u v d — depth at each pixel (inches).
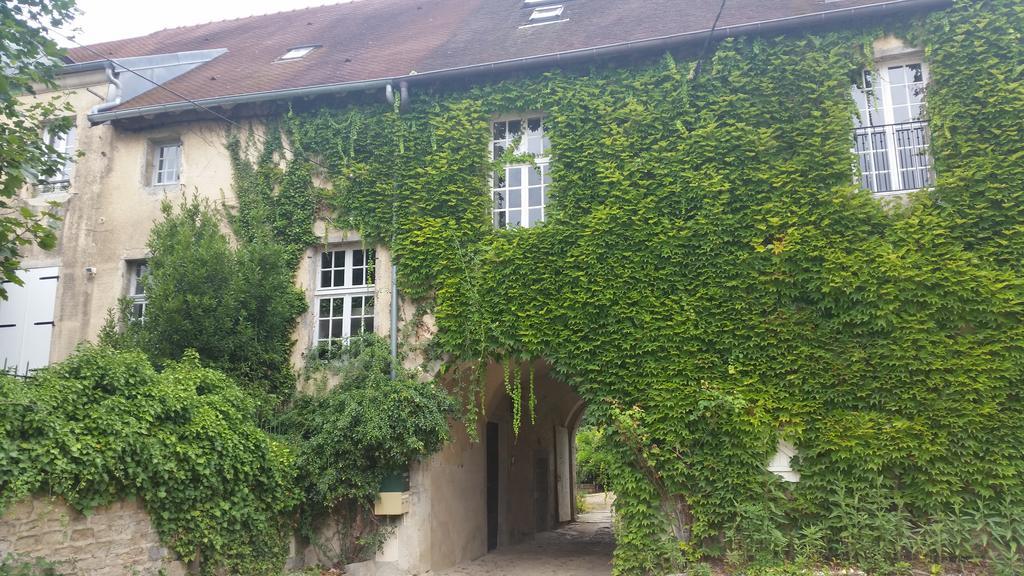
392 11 625.6
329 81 438.0
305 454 335.9
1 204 275.0
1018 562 286.5
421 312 376.8
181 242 352.5
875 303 322.0
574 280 356.2
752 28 366.0
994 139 332.5
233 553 286.4
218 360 349.1
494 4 568.7
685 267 346.3
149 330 338.6
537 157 398.0
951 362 308.8
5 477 205.5
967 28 346.3
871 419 312.8
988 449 299.0
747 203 347.3
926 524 300.2
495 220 394.9
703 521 320.5
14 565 206.4
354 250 412.5
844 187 337.1
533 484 595.5
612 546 524.1
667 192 355.9
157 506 256.1
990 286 311.7
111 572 239.0
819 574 298.2
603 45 382.6
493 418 487.8
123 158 442.6
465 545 427.2
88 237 431.2
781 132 355.6
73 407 235.1
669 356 338.3
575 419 759.1
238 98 419.5
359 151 410.0
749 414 325.1
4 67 277.9
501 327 358.3
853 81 367.2
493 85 401.1
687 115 367.6
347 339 394.0
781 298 335.0
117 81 469.7
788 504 315.6
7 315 426.9
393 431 334.6
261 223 402.3
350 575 334.3
